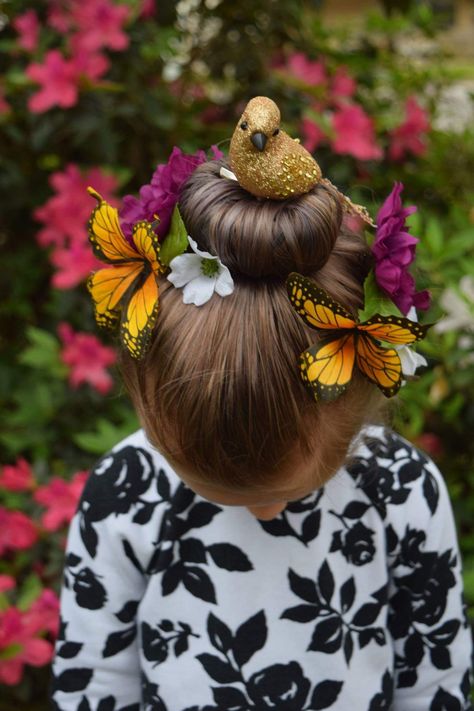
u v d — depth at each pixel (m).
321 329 0.60
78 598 0.84
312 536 0.81
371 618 0.84
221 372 0.60
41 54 1.53
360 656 0.84
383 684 0.86
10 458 1.78
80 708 0.87
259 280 0.62
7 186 1.65
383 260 0.62
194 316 0.62
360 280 0.66
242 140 0.59
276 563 0.81
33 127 1.55
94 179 1.52
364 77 1.78
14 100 1.61
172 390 0.62
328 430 0.66
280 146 0.59
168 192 0.66
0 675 1.30
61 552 1.41
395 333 0.58
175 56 1.66
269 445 0.62
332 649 0.82
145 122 1.61
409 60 1.85
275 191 0.60
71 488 1.35
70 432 1.62
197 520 0.81
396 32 1.84
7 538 1.41
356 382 0.66
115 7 1.47
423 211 1.69
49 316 1.80
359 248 0.67
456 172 1.72
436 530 0.85
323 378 0.59
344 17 2.44
